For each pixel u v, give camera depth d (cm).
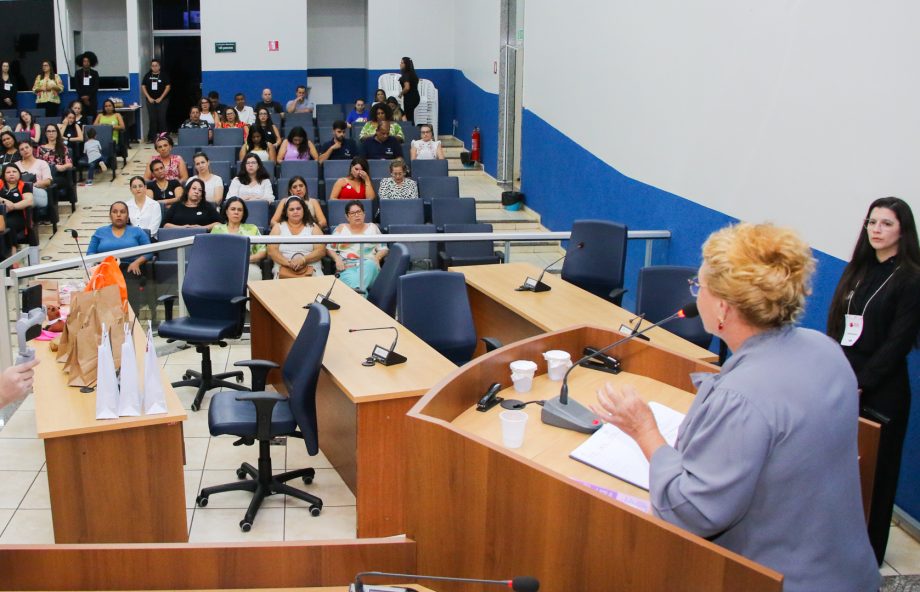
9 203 860
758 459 158
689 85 587
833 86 436
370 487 366
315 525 384
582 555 177
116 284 371
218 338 507
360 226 661
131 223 758
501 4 1073
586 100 788
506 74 1077
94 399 352
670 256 620
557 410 271
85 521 338
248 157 846
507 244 609
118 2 1459
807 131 458
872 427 238
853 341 340
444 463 196
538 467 182
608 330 321
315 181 875
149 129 1382
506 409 281
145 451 341
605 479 237
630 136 689
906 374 333
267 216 778
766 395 160
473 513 193
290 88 1367
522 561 187
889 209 329
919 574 349
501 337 540
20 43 1410
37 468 431
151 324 575
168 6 1505
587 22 779
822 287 446
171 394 358
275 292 508
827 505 162
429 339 453
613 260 553
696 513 162
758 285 162
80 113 1189
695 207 582
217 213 762
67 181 995
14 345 513
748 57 512
